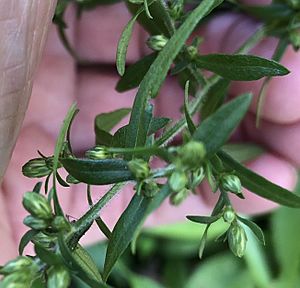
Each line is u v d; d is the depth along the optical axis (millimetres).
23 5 151
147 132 140
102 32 251
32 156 242
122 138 145
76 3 215
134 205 134
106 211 246
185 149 119
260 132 252
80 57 256
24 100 167
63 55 253
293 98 242
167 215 274
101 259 304
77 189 247
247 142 256
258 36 199
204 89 177
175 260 332
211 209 271
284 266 310
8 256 229
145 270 342
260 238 144
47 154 245
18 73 159
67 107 253
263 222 316
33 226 130
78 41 255
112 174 135
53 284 122
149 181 131
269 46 232
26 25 155
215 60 158
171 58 132
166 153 122
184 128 155
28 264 125
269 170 251
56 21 197
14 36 153
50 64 252
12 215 237
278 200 138
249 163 252
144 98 135
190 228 311
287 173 253
